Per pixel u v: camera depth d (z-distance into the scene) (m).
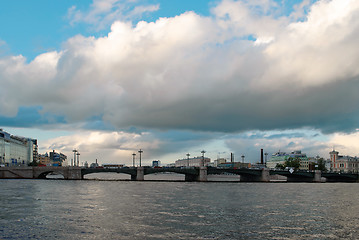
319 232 39.66
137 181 167.00
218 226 41.94
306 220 47.09
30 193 81.94
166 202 65.50
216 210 55.09
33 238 35.25
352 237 37.44
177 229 39.94
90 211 52.78
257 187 123.94
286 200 72.75
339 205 64.75
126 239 35.31
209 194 85.44
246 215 50.47
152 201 67.12
